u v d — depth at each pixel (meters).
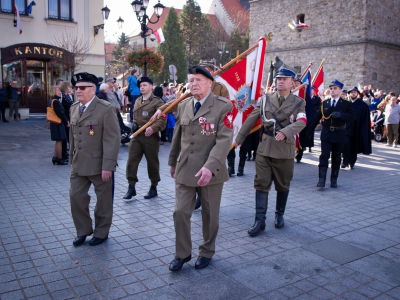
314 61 29.33
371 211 5.82
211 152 3.52
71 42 20.58
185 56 54.56
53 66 20.69
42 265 3.84
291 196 6.61
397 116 13.69
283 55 31.41
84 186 4.31
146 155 6.05
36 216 5.29
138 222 5.12
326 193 6.85
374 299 3.33
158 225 5.02
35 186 6.92
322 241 4.61
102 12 19.98
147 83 5.93
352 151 9.13
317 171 8.84
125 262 3.93
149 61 16.19
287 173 4.87
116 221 5.15
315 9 29.00
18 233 4.66
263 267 3.89
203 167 3.45
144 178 7.74
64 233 4.69
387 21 27.92
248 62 5.88
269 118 4.79
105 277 3.62
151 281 3.55
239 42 50.75
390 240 4.68
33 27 19.83
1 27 19.00
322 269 3.87
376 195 6.76
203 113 3.64
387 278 3.71
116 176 7.87
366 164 10.02
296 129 4.59
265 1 32.34
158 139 6.07
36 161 9.27
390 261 4.10
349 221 5.35
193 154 3.64
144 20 16.67
